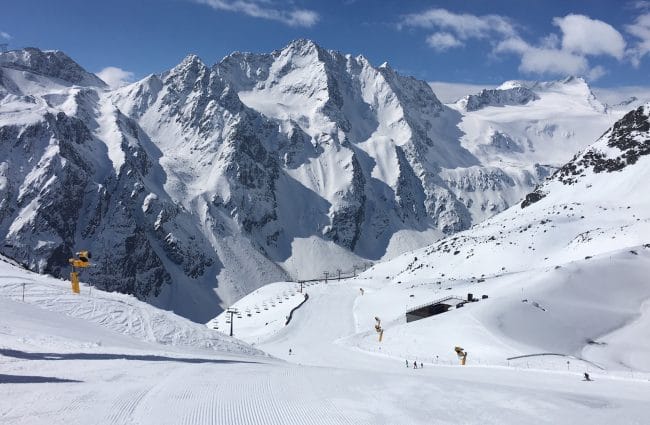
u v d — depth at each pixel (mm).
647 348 86562
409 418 25016
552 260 158000
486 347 84125
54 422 19672
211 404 24703
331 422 23344
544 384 51906
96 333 49562
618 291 109625
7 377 26391
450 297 125812
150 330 58656
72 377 27875
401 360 84375
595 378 57625
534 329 92500
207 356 48781
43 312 53125
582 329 94500
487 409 27859
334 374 37406
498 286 123688
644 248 129375
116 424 20250
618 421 27234
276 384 31422
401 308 141125
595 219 181375
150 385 27562
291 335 139875
